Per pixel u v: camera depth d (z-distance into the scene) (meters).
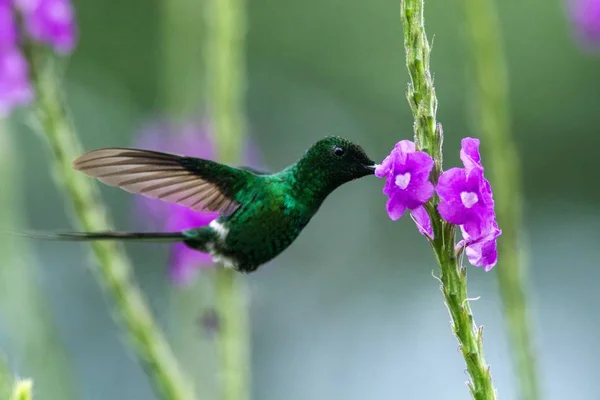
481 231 4.22
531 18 14.32
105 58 14.75
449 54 14.15
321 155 5.39
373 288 15.07
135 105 14.84
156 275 12.84
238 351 7.62
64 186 7.24
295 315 14.81
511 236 7.49
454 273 4.46
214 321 7.59
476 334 4.48
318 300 14.98
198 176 5.41
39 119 7.27
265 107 15.44
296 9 15.37
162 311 12.62
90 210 7.29
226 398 7.53
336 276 15.20
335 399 14.53
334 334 14.84
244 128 8.66
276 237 5.52
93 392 13.28
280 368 14.59
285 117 15.43
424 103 4.34
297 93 15.48
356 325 14.88
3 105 7.39
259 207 5.48
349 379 14.59
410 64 4.36
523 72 14.42
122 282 7.16
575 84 14.36
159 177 5.32
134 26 14.77
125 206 14.29
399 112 15.01
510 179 7.69
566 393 13.66
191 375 7.92
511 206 7.63
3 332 7.57
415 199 4.25
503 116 7.85
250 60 15.43
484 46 7.92
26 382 4.80
